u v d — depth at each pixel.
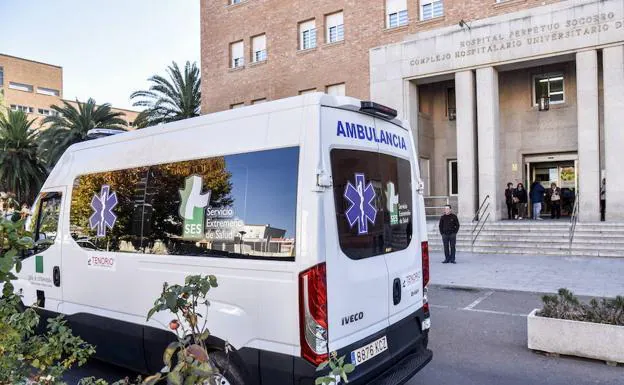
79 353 3.18
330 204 3.41
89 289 4.99
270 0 23.73
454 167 21.97
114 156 4.93
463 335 6.48
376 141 4.05
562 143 19.17
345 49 21.36
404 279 4.20
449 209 13.12
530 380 4.83
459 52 17.91
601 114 17.86
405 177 4.48
